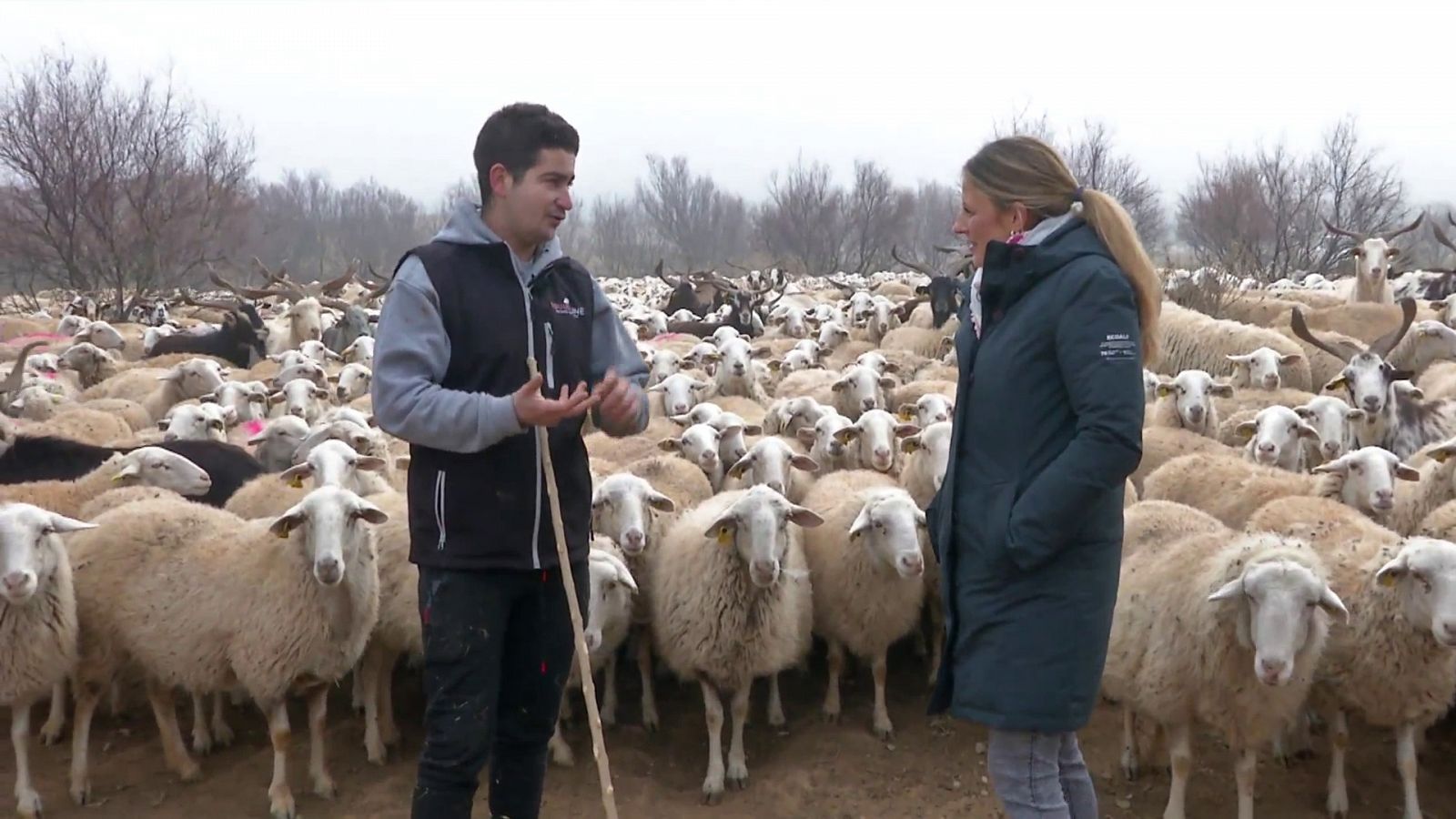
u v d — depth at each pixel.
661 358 14.15
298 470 7.02
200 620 5.70
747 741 6.54
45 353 15.84
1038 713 3.20
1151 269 3.21
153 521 6.16
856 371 10.79
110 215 25.12
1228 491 7.29
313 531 5.44
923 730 6.52
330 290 24.27
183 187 26.47
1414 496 7.08
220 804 5.75
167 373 12.58
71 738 6.54
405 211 83.19
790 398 10.91
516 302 3.32
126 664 6.07
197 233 27.61
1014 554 3.15
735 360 12.23
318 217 77.75
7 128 24.80
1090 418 3.02
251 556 5.71
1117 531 3.28
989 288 3.26
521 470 3.29
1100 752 6.13
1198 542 5.36
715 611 5.95
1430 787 5.68
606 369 3.71
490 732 3.35
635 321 22.81
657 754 6.42
